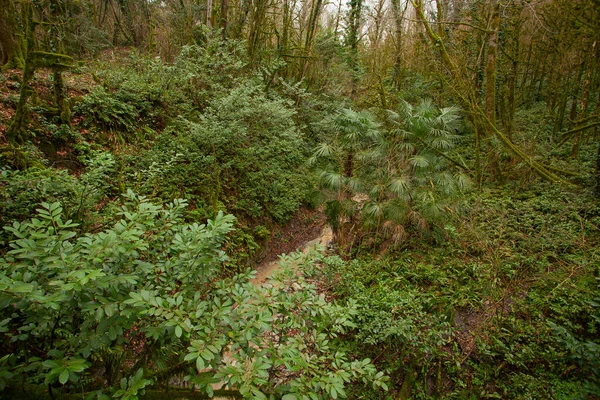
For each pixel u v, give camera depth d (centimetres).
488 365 334
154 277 207
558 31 914
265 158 712
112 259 175
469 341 362
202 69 772
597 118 738
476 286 432
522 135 919
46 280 167
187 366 217
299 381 179
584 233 489
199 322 175
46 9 730
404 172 529
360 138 547
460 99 838
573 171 719
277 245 678
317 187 614
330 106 1112
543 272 421
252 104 679
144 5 1537
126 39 1530
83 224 351
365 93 1235
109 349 198
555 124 938
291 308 223
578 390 290
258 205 668
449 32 1084
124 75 720
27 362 170
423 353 339
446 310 397
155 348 204
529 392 305
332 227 626
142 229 187
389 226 520
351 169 567
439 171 562
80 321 179
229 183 647
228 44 838
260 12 1009
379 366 342
